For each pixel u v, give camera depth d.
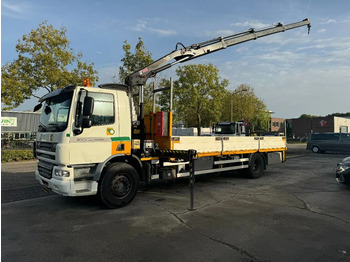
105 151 5.29
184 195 6.55
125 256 3.33
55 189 4.91
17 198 6.26
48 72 16.47
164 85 21.28
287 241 3.78
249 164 8.88
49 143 5.26
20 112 21.12
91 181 5.15
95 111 5.22
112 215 4.97
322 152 20.92
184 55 8.12
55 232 4.14
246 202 5.89
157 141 6.77
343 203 5.82
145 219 4.73
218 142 7.77
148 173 6.25
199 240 3.81
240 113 35.84
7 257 3.31
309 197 6.36
